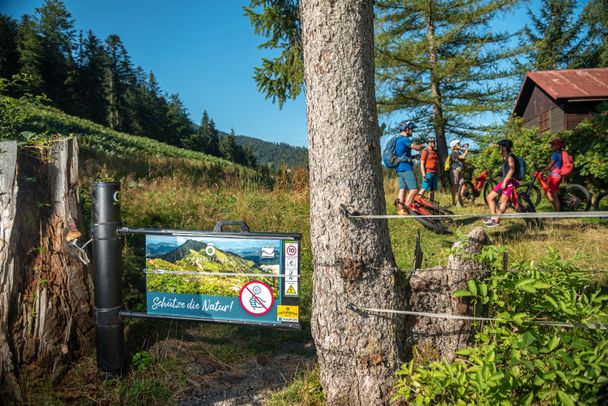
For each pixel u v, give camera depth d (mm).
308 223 7164
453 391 2170
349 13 2375
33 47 60906
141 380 2814
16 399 2461
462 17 18078
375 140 2473
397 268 2480
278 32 8398
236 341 3635
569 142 10383
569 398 1813
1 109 3291
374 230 2416
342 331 2406
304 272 5297
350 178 2389
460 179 10602
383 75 18953
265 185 10000
